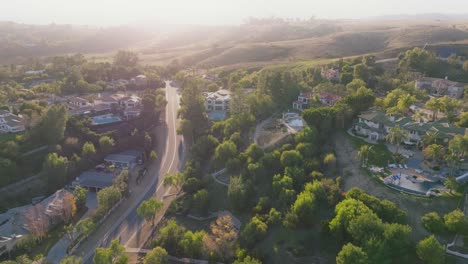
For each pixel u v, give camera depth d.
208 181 117.12
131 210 113.38
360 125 124.69
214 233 93.81
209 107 184.38
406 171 100.19
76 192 118.25
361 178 100.00
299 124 141.12
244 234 90.94
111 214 111.44
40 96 192.25
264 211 98.62
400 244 72.62
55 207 109.94
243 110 150.00
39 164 133.75
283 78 176.50
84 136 151.38
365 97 135.62
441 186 92.50
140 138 156.88
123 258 83.88
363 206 81.94
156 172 135.50
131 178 132.25
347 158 111.31
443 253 70.50
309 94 167.50
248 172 113.06
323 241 84.69
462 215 75.75
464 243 75.44
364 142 117.75
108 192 111.88
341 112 127.69
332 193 93.88
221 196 112.38
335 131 128.12
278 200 99.12
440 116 131.75
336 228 81.06
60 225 108.50
